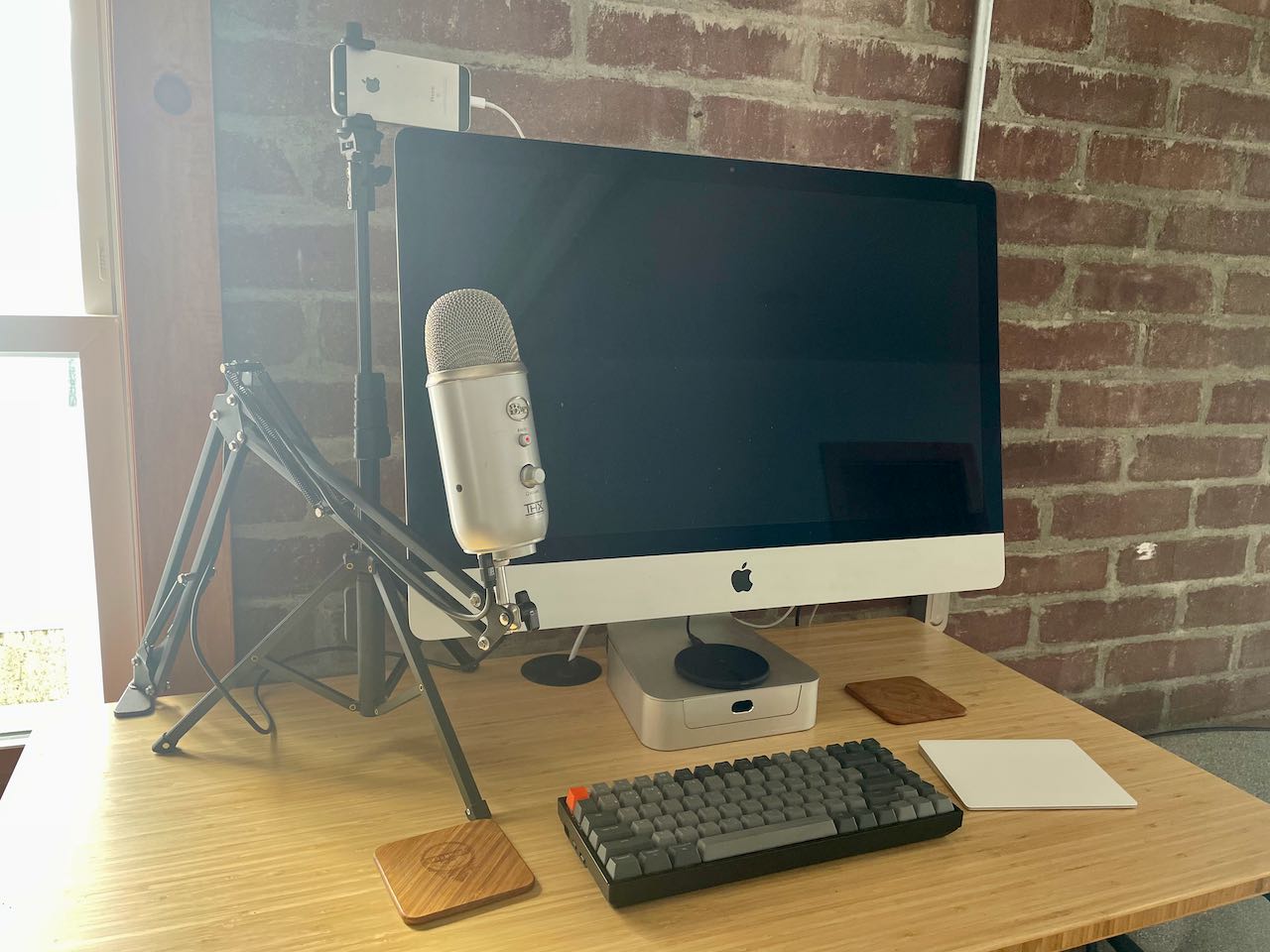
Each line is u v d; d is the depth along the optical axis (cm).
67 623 100
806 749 80
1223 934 110
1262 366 147
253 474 96
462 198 76
